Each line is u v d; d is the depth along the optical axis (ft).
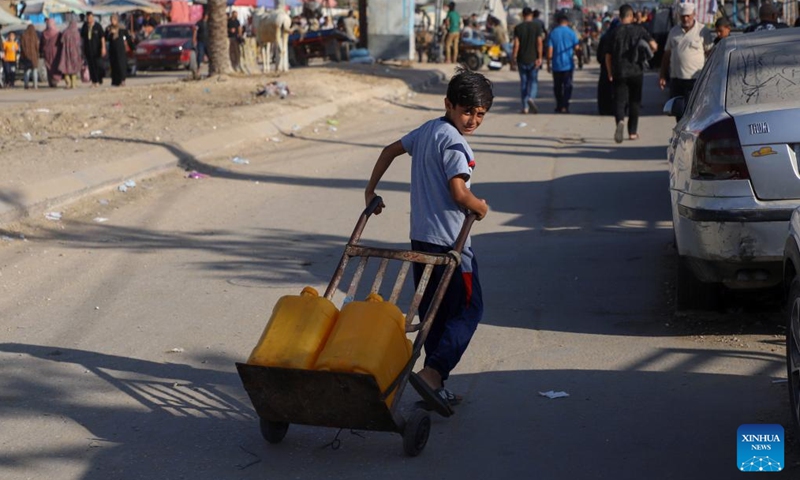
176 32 117.50
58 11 120.06
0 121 54.13
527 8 68.28
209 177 42.52
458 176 15.98
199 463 15.31
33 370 19.53
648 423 16.46
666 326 21.68
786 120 19.22
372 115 67.51
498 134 57.11
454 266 15.80
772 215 19.11
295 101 65.87
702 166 19.83
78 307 23.91
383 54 118.21
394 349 14.73
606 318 22.47
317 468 15.10
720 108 20.43
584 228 32.04
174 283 26.02
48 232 31.78
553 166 44.93
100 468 15.16
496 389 18.28
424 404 16.71
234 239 31.19
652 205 35.45
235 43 101.19
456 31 121.80
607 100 66.23
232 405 17.74
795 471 14.48
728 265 19.66
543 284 25.40
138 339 21.44
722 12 72.49
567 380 18.63
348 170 44.86
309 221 33.86
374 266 27.50
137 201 37.09
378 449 15.80
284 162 47.09
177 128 52.08
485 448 15.70
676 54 47.14
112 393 18.29
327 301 15.31
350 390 14.40
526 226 32.63
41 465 15.28
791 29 23.75
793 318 15.10
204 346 20.93
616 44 51.52
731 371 18.78
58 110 58.75
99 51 93.45
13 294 25.07
